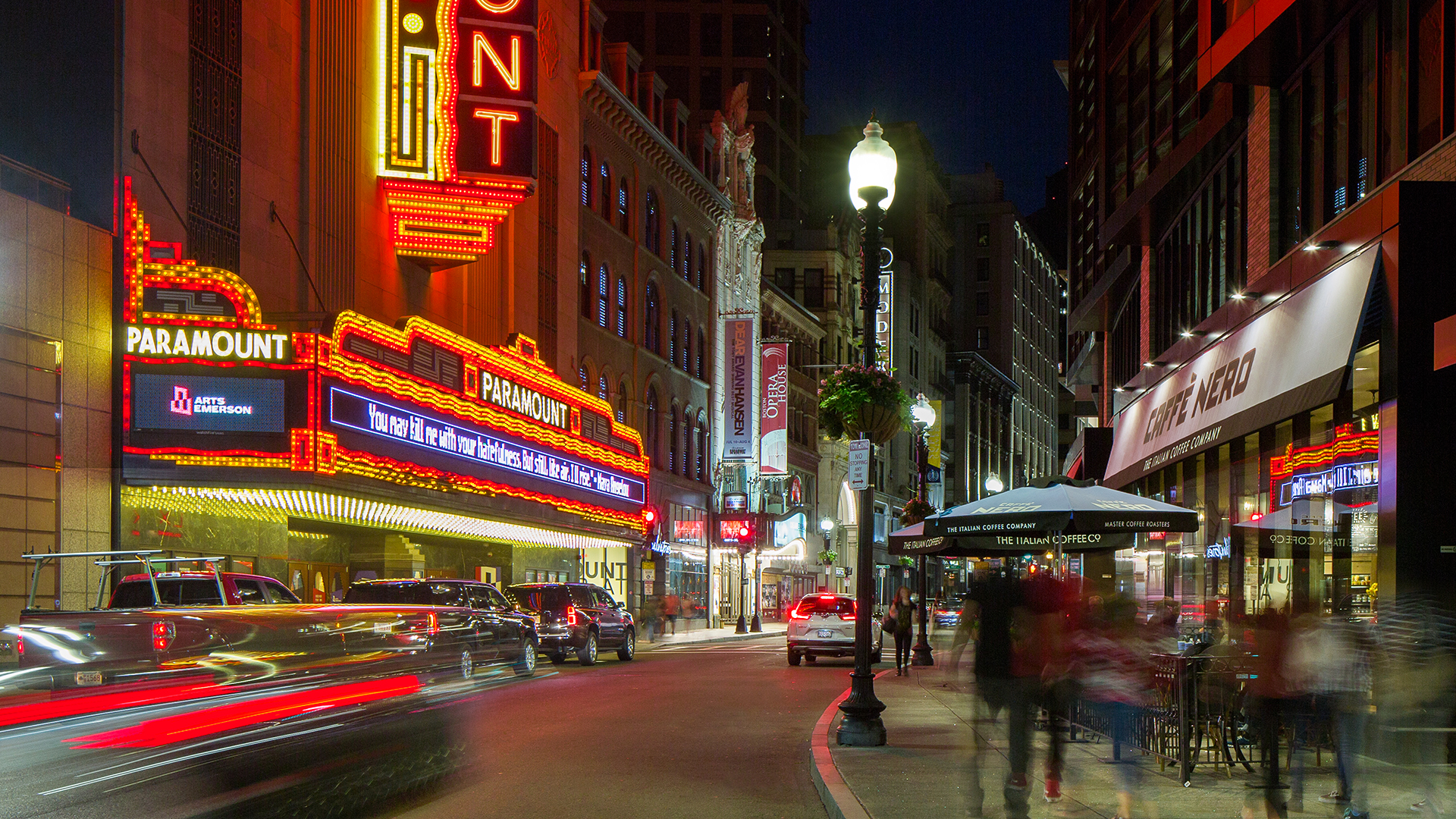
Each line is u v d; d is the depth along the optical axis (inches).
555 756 543.2
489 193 1309.1
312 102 1181.7
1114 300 1448.1
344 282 1217.4
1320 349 613.3
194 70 1026.1
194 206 1016.9
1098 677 522.6
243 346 959.6
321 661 524.1
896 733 590.6
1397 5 624.4
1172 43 1068.5
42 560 680.4
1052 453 5708.7
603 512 1670.8
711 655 1412.4
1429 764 426.6
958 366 4318.4
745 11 3425.2
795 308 2940.5
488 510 1295.5
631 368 2042.3
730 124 2586.1
